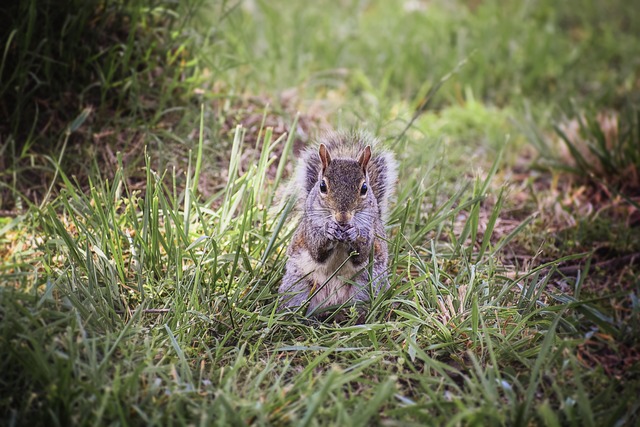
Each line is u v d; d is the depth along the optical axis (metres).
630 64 17.98
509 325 8.41
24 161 10.79
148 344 7.53
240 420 6.53
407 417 6.93
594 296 9.35
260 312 8.40
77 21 11.36
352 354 7.96
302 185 9.59
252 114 12.55
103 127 11.32
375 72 16.45
